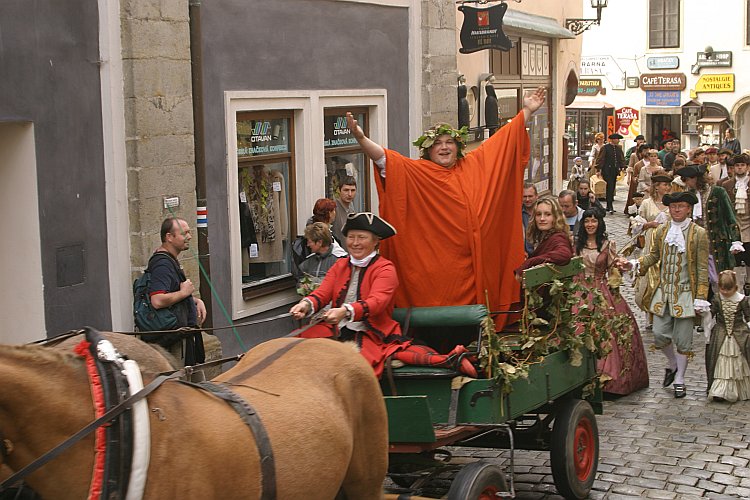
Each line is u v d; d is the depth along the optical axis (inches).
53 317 319.9
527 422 353.4
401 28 498.9
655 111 1553.9
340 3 450.6
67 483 151.4
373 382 212.2
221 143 386.0
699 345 491.8
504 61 717.3
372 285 257.1
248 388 187.6
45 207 315.3
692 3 1501.0
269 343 214.1
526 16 732.7
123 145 340.8
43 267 315.3
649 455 327.9
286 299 426.6
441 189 278.4
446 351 277.1
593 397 308.7
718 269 514.3
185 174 361.1
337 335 256.4
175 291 313.1
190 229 363.6
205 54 377.1
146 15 342.0
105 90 334.6
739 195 578.6
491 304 281.7
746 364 395.5
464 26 561.9
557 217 301.7
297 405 189.0
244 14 395.2
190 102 362.6
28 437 150.6
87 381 156.9
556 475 280.8
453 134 282.5
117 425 153.8
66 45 320.8
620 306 403.9
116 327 342.6
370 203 490.3
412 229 278.8
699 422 366.3
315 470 185.5
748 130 1517.0
